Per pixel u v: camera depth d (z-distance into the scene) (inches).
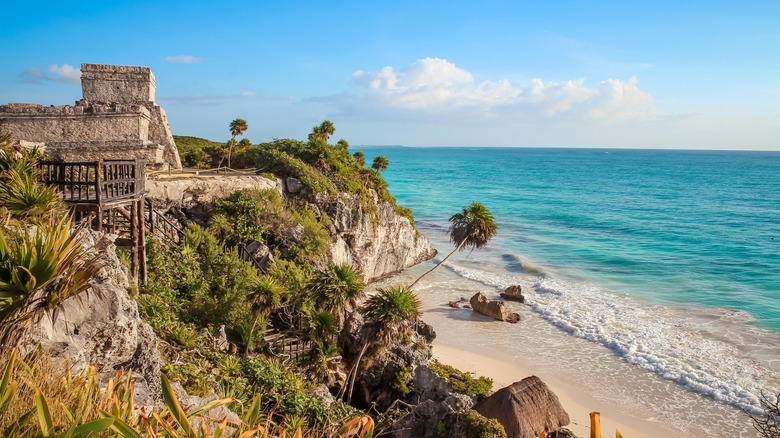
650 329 1365.7
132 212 709.9
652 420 934.4
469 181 6422.2
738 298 1644.9
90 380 189.2
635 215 3570.4
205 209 1437.0
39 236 245.1
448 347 1277.1
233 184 1514.5
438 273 2050.9
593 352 1237.1
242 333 899.4
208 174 1662.2
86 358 312.5
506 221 3282.5
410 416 802.2
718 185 6038.4
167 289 933.8
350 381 908.0
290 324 1104.2
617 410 970.1
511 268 2095.2
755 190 5423.2
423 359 968.9
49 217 418.0
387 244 2023.9
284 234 1493.6
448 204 4023.1
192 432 148.1
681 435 885.8
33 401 176.4
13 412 158.7
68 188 666.8
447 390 863.1
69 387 191.3
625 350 1230.9
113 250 453.7
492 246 2518.5
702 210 3836.1
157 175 1387.8
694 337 1302.9
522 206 3983.8
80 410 164.9
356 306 1021.8
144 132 1374.3
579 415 951.6
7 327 231.6
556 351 1245.1
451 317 1503.4
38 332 278.8
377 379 945.5
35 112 1213.7
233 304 967.0
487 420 692.7
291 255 1455.5
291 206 1662.2
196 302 962.7
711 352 1205.7
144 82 1444.4
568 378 1099.3
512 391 788.0
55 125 1234.0
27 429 146.6
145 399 318.0
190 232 1214.3
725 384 1044.5
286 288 1145.4
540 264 2138.3
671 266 2100.1
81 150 1254.9
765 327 1371.8
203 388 476.1
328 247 1589.6
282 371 759.7
